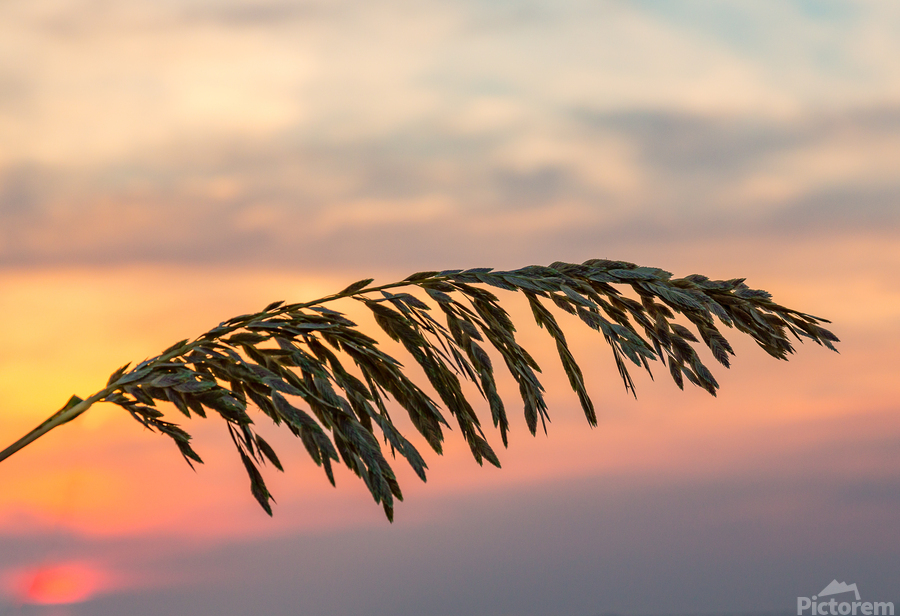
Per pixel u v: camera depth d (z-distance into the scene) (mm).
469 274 2869
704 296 3010
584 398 3035
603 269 3092
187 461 2033
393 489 2121
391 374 2455
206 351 2166
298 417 2006
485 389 2707
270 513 2098
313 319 2420
